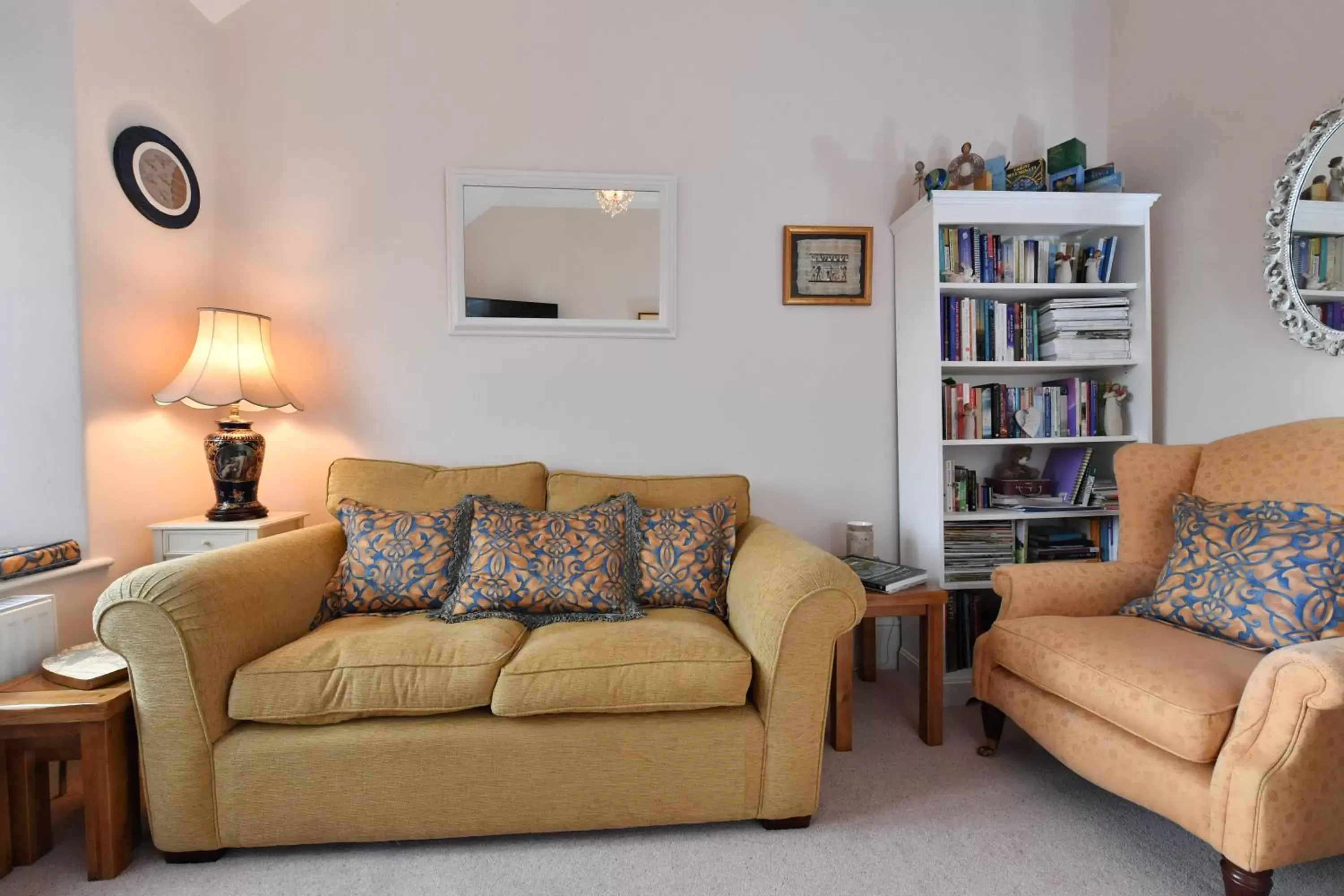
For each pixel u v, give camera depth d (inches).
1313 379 73.8
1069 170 91.5
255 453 84.7
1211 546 64.3
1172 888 52.5
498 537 74.0
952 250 93.2
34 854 55.6
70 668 58.0
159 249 85.2
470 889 52.7
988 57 101.0
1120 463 80.1
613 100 96.3
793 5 98.3
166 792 54.2
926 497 92.0
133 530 81.8
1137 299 92.4
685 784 58.4
